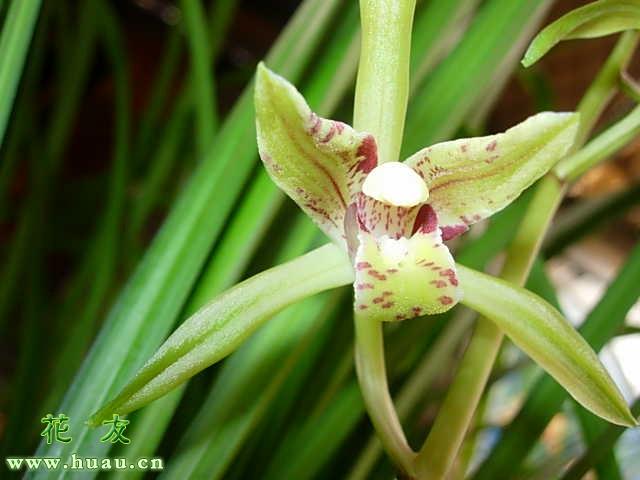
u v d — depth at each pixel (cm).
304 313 9
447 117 10
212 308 7
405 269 7
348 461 11
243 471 10
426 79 11
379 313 7
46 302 16
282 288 8
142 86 25
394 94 7
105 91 24
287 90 6
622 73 8
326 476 11
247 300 7
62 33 17
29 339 13
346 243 8
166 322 8
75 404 8
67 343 14
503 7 10
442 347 11
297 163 7
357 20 10
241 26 26
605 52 20
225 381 9
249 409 8
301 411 11
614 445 9
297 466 10
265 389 9
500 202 7
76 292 15
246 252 9
